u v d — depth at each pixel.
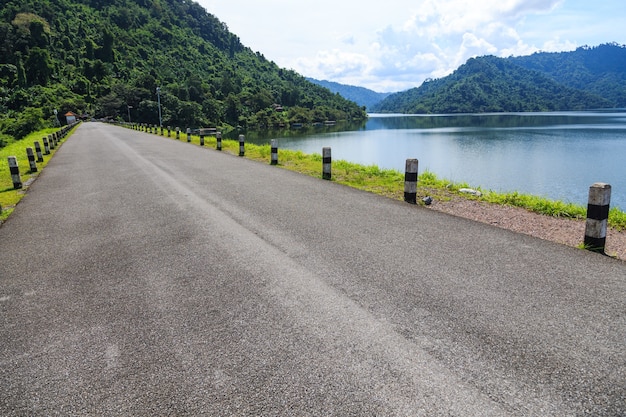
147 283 3.87
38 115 69.12
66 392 2.40
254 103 140.88
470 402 2.21
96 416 2.20
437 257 4.37
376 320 3.07
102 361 2.68
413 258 4.35
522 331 2.89
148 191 8.48
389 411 2.15
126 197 7.95
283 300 3.44
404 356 2.62
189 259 4.46
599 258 4.32
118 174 11.16
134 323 3.14
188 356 2.69
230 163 13.29
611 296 3.41
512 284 3.66
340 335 2.88
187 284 3.81
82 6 198.12
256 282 3.81
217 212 6.49
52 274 4.18
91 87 131.62
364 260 4.30
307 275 3.93
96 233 5.59
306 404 2.22
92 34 177.50
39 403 2.31
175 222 5.98
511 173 28.30
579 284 3.65
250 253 4.58
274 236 5.18
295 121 132.88
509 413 2.13
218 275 3.99
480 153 39.97
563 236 5.23
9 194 9.01
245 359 2.64
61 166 13.80
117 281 3.95
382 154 39.84
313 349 2.72
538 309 3.20
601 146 44.69
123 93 115.44
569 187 23.66
